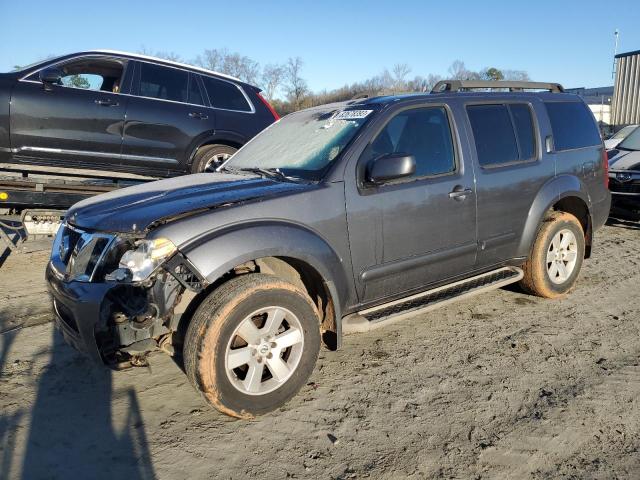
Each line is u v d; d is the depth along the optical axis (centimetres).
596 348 412
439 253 406
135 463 282
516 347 415
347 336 439
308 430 310
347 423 317
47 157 617
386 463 280
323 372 379
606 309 494
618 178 830
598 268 629
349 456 287
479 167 429
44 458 286
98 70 652
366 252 363
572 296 529
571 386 354
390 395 347
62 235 348
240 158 450
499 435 302
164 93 685
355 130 377
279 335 320
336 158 360
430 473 272
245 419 320
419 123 406
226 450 293
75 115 620
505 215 448
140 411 332
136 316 295
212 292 305
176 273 290
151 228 296
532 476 269
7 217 567
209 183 364
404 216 379
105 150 645
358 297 368
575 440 296
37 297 533
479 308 499
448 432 306
